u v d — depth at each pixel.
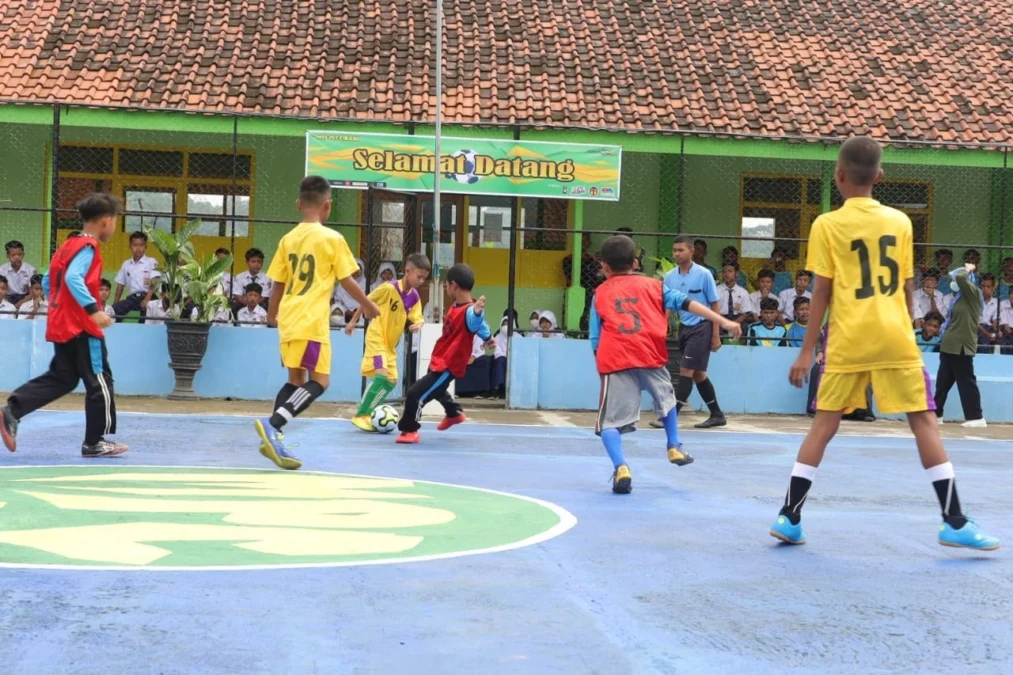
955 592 4.52
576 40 17.25
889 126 15.92
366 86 15.64
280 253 7.74
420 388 9.77
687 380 12.47
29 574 4.28
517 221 14.57
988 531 6.07
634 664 3.42
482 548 5.11
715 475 8.29
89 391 7.91
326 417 12.20
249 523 5.53
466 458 8.84
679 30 17.72
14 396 7.70
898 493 7.57
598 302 7.26
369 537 5.28
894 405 5.22
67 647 3.40
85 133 16.52
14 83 14.93
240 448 8.91
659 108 15.72
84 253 7.68
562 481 7.64
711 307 12.32
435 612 3.95
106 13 16.84
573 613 4.00
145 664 3.26
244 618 3.77
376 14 17.39
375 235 15.80
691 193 17.48
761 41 17.75
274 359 14.00
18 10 16.69
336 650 3.46
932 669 3.48
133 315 14.91
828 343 5.32
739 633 3.81
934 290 16.00
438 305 13.43
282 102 15.09
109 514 5.62
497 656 3.46
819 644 3.71
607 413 7.17
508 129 14.66
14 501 5.91
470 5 17.75
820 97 16.47
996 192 17.38
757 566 4.92
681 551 5.20
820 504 6.93
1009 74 17.59
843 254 5.24
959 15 19.09
